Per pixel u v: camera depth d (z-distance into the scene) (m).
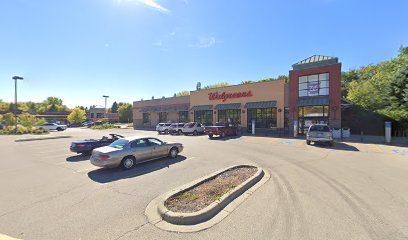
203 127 28.58
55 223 4.56
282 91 26.17
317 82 23.38
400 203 5.32
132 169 9.31
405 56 26.91
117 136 14.30
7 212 5.11
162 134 29.67
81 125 61.12
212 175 7.49
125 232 4.16
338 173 8.20
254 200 5.57
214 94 33.66
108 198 5.94
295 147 15.30
